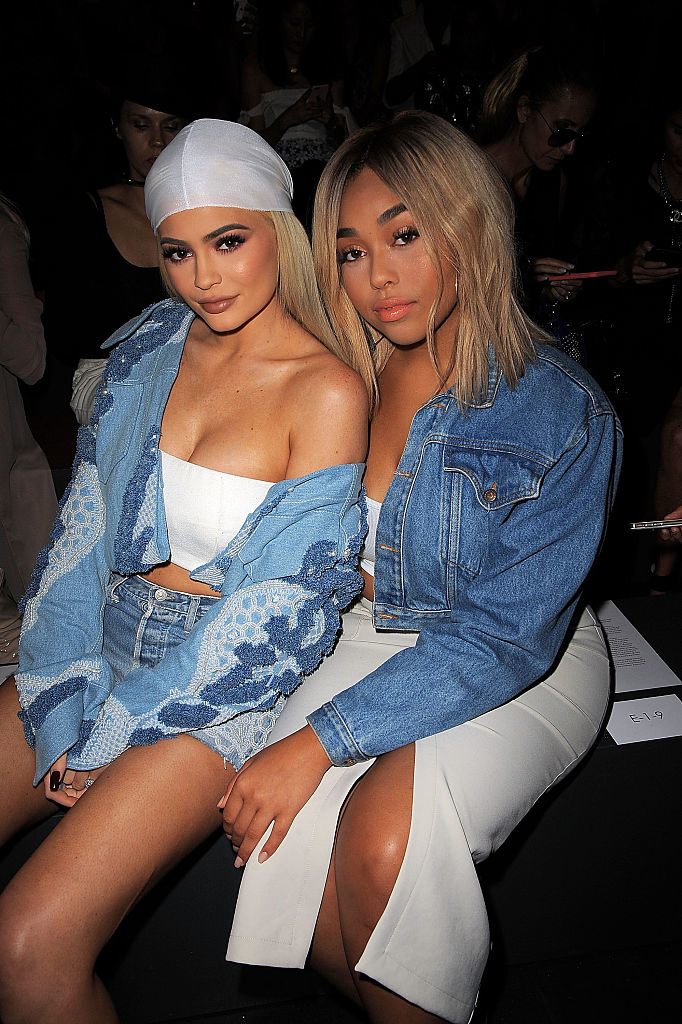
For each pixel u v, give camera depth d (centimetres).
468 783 125
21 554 235
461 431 138
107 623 151
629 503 277
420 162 125
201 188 127
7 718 145
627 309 254
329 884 129
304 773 126
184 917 156
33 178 360
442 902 119
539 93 217
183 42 228
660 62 262
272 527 134
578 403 136
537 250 242
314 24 361
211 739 133
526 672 131
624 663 176
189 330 150
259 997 166
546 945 168
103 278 233
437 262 128
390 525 144
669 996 166
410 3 438
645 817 159
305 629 133
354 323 144
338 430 136
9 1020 119
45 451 281
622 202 247
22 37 399
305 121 356
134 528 140
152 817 126
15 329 214
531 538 132
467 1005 124
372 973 118
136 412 148
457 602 137
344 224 129
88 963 120
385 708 127
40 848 122
